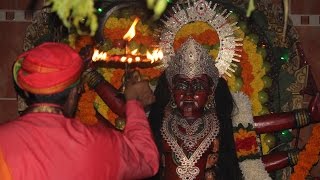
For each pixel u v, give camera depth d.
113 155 2.55
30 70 2.54
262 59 4.96
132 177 2.66
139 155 2.67
